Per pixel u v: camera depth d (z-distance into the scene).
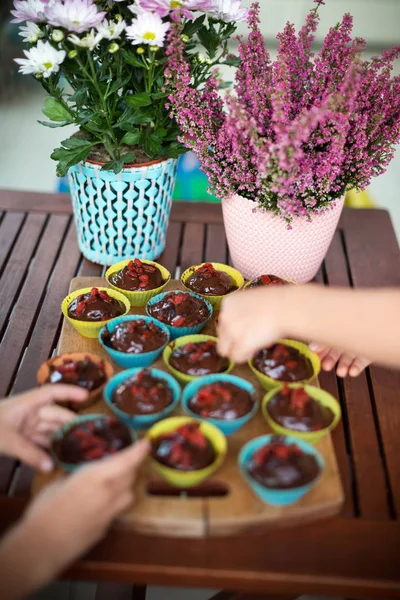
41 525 0.49
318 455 0.58
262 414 0.65
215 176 0.78
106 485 0.51
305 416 0.62
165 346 0.70
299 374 0.67
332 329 0.57
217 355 0.69
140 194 0.82
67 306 0.76
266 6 2.27
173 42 0.72
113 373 0.69
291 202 0.73
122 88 0.83
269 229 0.79
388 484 0.62
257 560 0.54
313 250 0.81
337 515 0.58
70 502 0.50
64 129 1.99
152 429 0.59
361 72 0.75
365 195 1.47
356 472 0.62
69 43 0.72
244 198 0.78
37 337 0.76
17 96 2.13
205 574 0.53
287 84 0.71
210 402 0.62
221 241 0.95
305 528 0.57
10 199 1.01
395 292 0.58
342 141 0.69
